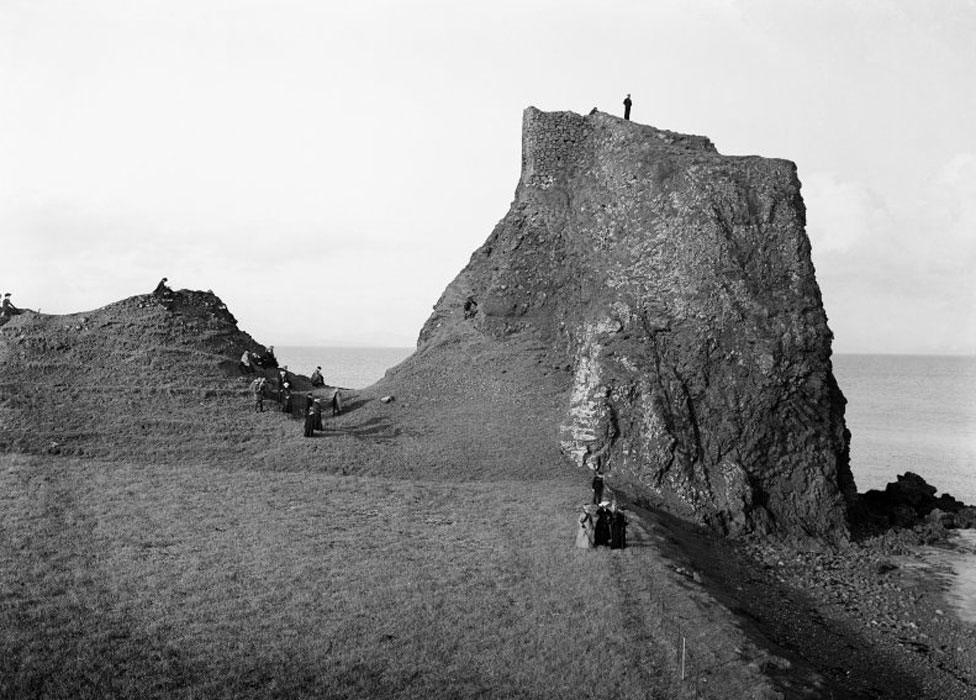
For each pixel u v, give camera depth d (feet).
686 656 90.22
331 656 85.20
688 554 140.15
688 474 176.14
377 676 81.87
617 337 198.70
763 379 185.88
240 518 132.26
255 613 94.89
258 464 172.55
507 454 187.21
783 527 175.83
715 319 191.72
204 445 180.65
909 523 199.82
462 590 104.06
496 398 218.59
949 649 117.91
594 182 239.91
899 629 125.18
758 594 132.46
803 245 198.59
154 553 114.01
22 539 116.47
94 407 192.34
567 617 97.25
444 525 134.21
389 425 206.18
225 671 81.35
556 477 174.60
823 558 162.81
